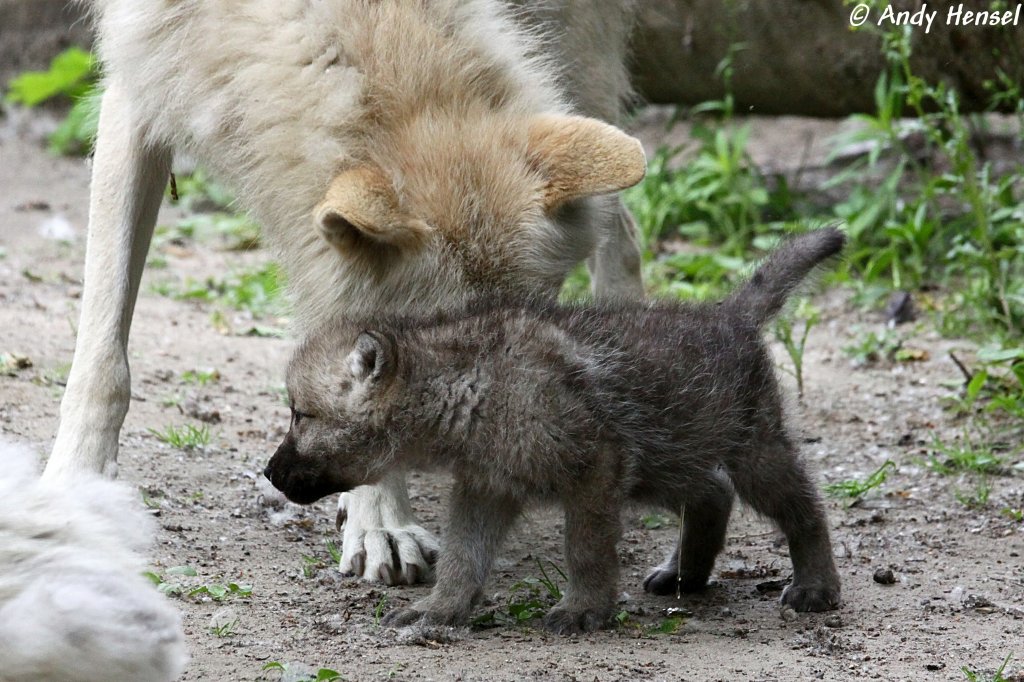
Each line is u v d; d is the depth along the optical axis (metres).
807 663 7.30
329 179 8.07
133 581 5.91
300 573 8.79
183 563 8.66
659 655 7.39
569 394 7.45
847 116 18.38
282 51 8.27
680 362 8.01
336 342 7.84
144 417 11.55
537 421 7.41
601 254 13.16
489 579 8.87
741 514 9.94
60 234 18.75
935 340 14.64
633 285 13.30
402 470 7.95
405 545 8.88
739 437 8.17
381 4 8.51
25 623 5.37
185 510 9.63
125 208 9.59
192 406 11.91
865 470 11.21
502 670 7.09
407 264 7.89
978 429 12.09
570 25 11.22
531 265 8.03
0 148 23.58
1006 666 7.28
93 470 9.27
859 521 9.99
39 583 5.61
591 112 11.91
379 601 8.38
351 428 7.72
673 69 18.59
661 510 9.66
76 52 23.64
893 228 16.47
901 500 10.50
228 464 10.73
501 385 7.46
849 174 18.23
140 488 9.86
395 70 8.29
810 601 8.22
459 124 8.24
